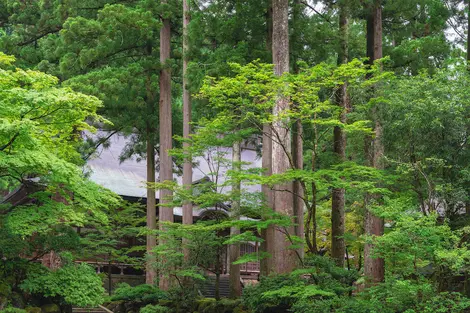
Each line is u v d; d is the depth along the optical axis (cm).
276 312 1930
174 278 2498
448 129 1627
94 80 2573
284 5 2155
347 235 2223
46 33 3116
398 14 2475
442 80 1728
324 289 1727
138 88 2669
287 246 2003
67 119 1692
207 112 2528
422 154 1675
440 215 1691
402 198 1703
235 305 2208
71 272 1792
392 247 1570
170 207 2575
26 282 1692
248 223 1927
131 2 2964
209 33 2473
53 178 1598
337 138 2345
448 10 2377
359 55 2719
